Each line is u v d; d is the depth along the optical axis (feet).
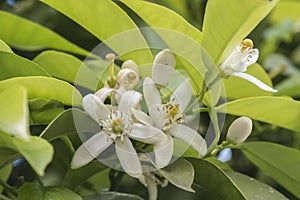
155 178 1.33
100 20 1.39
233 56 1.30
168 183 1.43
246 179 1.32
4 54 1.28
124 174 1.48
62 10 1.41
